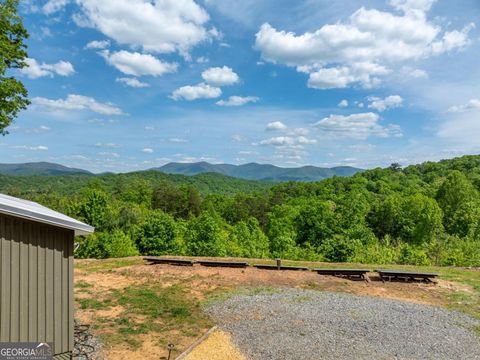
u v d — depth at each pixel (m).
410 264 22.67
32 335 6.18
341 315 11.61
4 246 5.82
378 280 16.23
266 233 54.69
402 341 9.72
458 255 24.27
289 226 43.75
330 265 19.27
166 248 25.11
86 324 10.22
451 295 14.08
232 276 16.20
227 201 75.44
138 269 17.12
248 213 67.19
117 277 15.83
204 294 13.77
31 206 7.64
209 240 26.89
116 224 31.73
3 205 5.62
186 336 9.83
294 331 10.27
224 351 8.90
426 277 15.87
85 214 30.86
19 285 6.02
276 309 12.10
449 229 42.72
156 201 71.69
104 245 22.67
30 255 6.19
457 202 49.03
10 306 5.88
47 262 6.48
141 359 8.38
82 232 7.31
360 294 14.19
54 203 40.03
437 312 12.04
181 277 15.98
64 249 6.79
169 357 8.40
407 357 8.84
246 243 35.59
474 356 8.97
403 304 12.83
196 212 70.88
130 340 9.42
